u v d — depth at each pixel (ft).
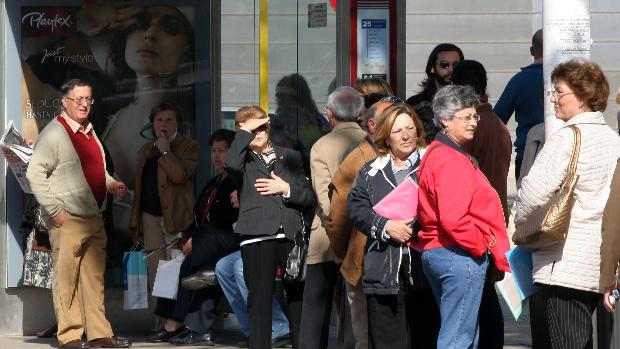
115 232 74.49
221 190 68.39
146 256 72.13
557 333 48.21
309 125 72.64
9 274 72.54
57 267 68.18
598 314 54.39
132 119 74.49
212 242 67.67
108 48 74.13
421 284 50.88
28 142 71.61
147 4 74.23
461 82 63.16
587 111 48.26
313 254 59.11
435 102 49.44
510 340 71.10
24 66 73.26
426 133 57.06
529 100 69.97
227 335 74.13
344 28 70.18
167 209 72.18
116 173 74.54
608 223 43.86
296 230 60.49
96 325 68.69
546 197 47.73
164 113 72.54
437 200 47.91
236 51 73.82
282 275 61.05
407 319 52.90
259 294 60.85
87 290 68.64
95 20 74.02
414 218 50.21
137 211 72.84
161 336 71.51
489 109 62.90
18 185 72.49
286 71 73.05
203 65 74.33
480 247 47.85
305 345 59.26
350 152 54.60
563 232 46.93
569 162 47.34
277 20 73.00
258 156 61.36
